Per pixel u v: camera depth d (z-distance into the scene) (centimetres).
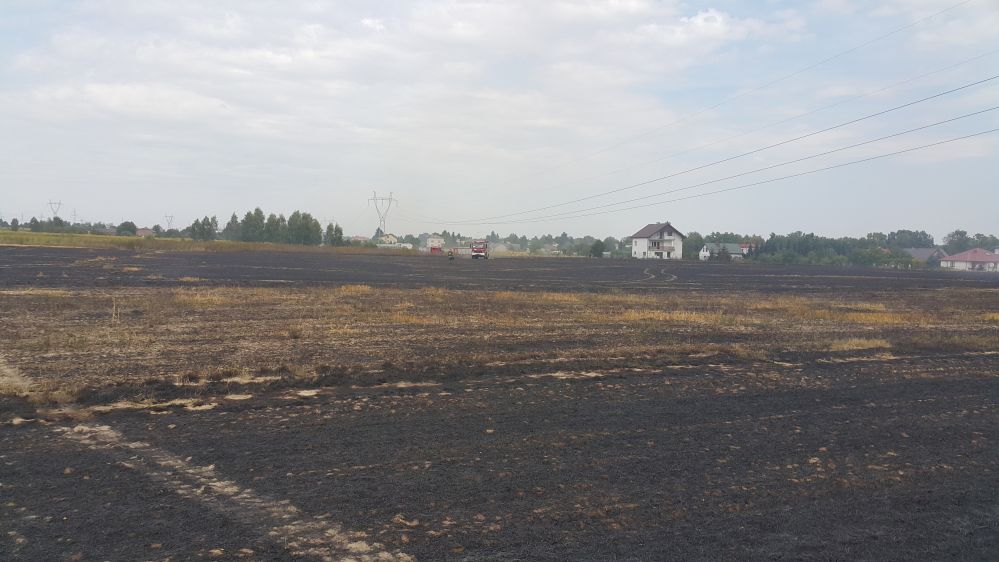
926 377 1368
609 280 4984
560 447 801
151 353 1366
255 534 539
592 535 559
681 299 3372
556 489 661
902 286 5362
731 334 2025
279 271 4719
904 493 685
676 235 13750
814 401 1106
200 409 930
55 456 717
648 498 646
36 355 1308
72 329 1680
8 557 489
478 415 942
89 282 3188
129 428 829
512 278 4862
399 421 898
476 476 691
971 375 1405
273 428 845
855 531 589
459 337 1750
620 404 1039
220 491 630
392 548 522
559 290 3750
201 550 508
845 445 848
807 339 1956
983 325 2533
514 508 610
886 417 1005
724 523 595
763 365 1470
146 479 655
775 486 692
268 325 1853
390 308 2408
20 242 8556
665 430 895
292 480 663
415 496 631
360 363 1323
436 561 503
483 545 532
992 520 623
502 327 2003
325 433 830
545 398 1063
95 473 668
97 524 550
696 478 708
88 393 986
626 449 802
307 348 1491
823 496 669
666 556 524
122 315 1992
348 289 3133
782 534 576
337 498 620
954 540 577
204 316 2020
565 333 1911
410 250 12712
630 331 2008
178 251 8625
